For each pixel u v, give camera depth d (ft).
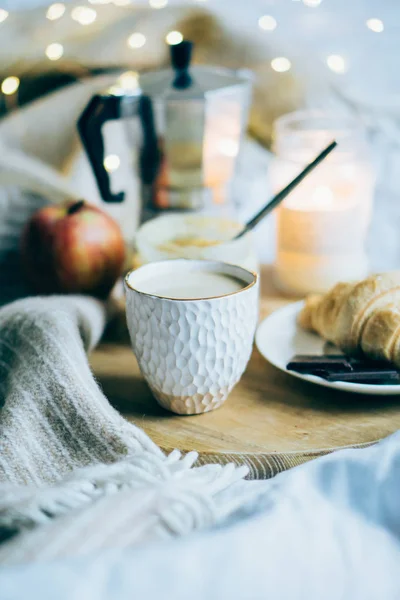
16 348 1.97
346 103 2.90
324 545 1.52
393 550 1.58
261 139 2.94
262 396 2.01
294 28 2.83
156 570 1.36
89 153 2.39
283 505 1.56
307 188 2.42
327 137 2.45
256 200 3.02
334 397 1.99
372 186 2.53
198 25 2.83
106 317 2.25
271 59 2.85
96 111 2.61
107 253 2.42
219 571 1.40
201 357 1.85
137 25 2.81
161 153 2.46
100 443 1.78
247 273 1.93
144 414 1.96
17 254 2.86
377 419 1.90
